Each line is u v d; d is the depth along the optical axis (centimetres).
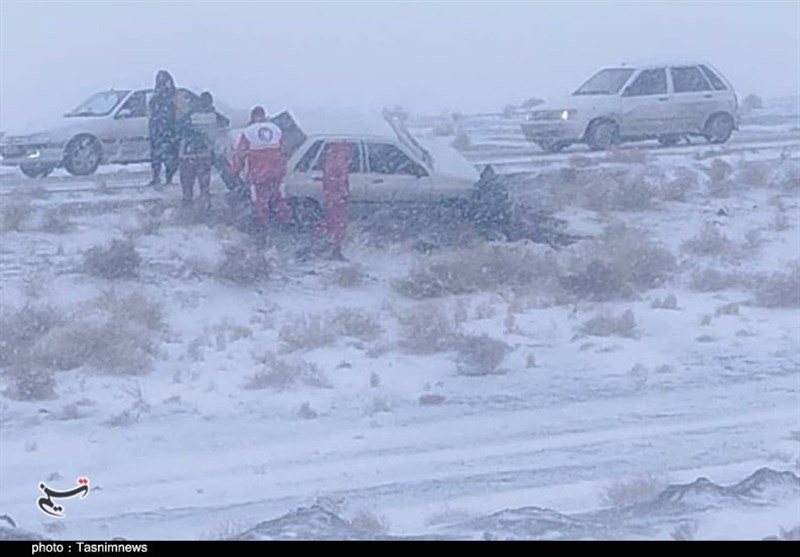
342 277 6775
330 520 3600
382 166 7462
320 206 7250
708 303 6619
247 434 4638
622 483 3947
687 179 8719
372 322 6066
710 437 4569
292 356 5594
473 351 5603
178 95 7875
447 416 4875
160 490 4031
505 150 10119
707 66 10412
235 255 6712
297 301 6525
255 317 6272
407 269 7038
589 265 6788
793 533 3328
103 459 4356
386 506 3834
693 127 10306
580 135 9881
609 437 4584
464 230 7512
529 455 4378
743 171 9000
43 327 5681
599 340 5941
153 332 5856
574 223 7962
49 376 5128
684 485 3784
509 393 5184
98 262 6519
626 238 7525
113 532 3606
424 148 7838
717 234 7750
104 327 5612
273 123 7381
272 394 5097
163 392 5103
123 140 8681
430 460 4331
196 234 7175
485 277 6831
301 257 7069
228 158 7488
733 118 10469
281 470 4241
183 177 7419
